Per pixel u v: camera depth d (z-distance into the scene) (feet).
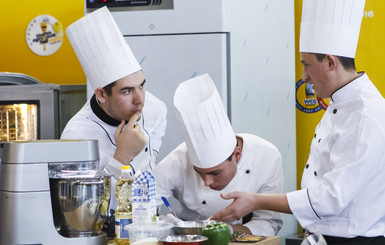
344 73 7.84
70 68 15.46
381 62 12.92
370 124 7.41
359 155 7.39
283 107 12.98
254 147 9.42
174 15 10.90
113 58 8.48
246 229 8.88
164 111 10.53
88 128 9.08
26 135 12.71
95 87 8.74
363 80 7.81
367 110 7.48
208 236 6.79
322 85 7.97
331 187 7.49
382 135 7.39
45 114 12.57
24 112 12.72
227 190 9.21
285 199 7.76
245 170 9.25
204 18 10.73
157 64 11.05
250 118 11.55
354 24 7.87
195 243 6.50
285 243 12.57
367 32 12.96
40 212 6.74
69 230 6.88
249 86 11.52
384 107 7.54
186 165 9.43
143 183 6.98
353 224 7.62
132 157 8.64
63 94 13.43
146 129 10.00
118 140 8.65
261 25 12.04
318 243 7.34
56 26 15.47
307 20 8.00
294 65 13.60
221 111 8.39
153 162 10.14
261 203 7.87
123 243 7.18
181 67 10.93
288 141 13.15
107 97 8.70
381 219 7.74
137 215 6.97
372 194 7.59
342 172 7.44
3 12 15.65
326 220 7.82
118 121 9.09
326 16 7.82
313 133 13.66
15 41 15.66
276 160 9.43
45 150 6.79
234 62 10.94
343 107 7.76
